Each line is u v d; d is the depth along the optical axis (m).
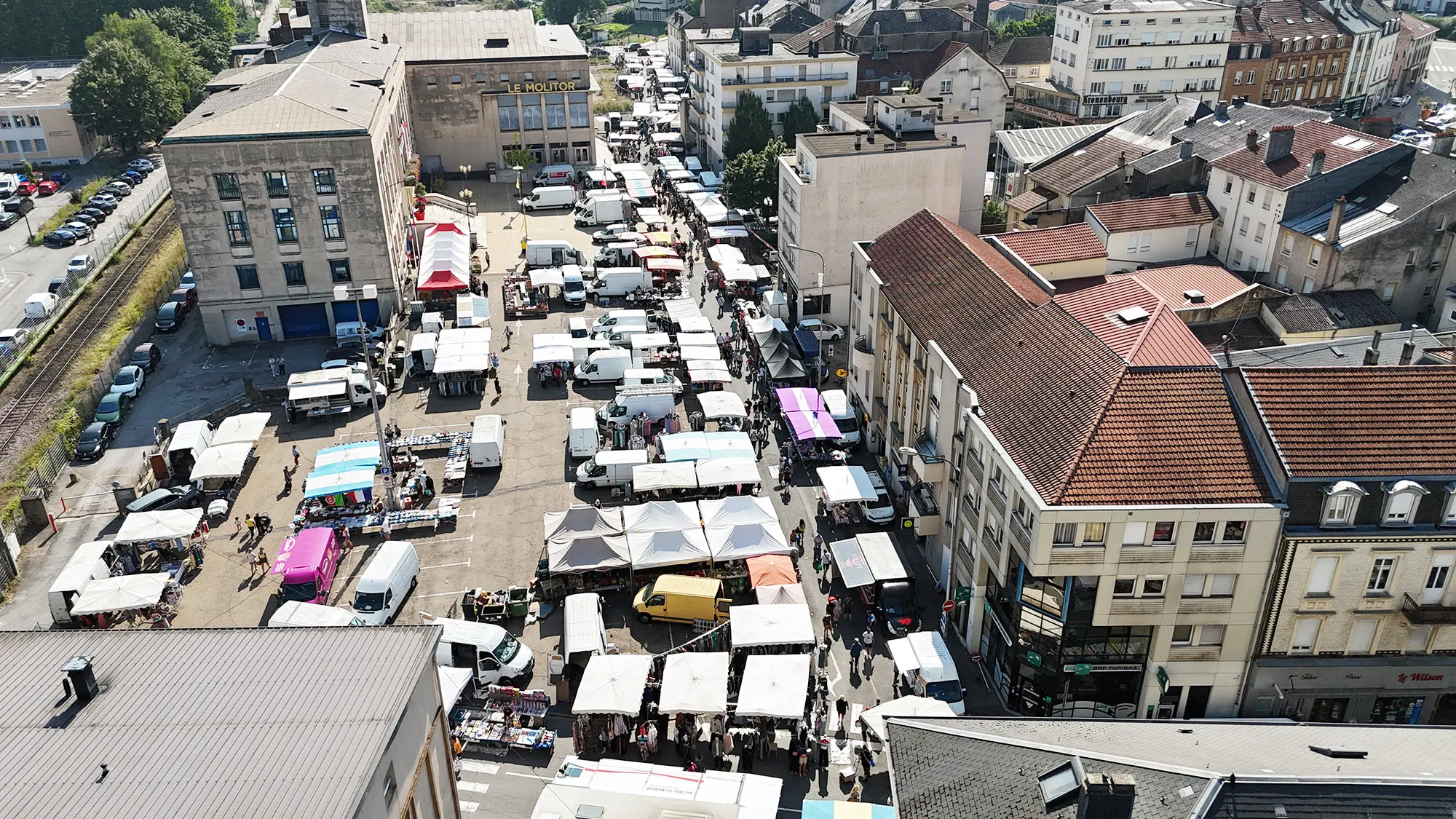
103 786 27.25
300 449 77.06
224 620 58.81
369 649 33.84
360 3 144.00
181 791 26.95
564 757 49.62
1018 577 49.47
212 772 27.64
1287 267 86.81
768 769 49.03
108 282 114.44
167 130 161.12
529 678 54.62
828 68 139.00
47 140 156.50
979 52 169.75
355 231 93.25
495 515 69.00
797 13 187.88
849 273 96.38
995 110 150.38
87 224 130.75
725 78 136.50
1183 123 109.25
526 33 155.50
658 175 146.75
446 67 142.38
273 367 89.44
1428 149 116.19
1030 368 54.69
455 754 49.25
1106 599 47.41
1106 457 46.88
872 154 92.12
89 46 169.75
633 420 77.94
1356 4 173.62
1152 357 57.84
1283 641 48.56
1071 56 153.75
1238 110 106.19
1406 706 50.03
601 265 111.56
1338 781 30.20
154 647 34.09
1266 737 36.41
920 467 60.41
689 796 42.03
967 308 63.00
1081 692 50.41
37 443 78.62
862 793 47.41
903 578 58.47
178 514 64.31
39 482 72.19
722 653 52.03
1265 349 73.56
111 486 73.62
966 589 56.25
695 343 88.38
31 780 27.48
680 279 109.75
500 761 49.34
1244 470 46.91
